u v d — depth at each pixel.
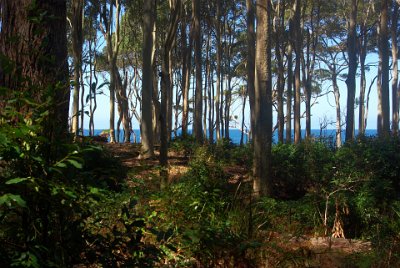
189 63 27.73
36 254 2.27
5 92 2.38
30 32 3.18
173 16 10.05
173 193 4.26
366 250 5.00
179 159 15.43
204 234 3.45
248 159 13.15
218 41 30.27
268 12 11.16
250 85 20.53
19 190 2.28
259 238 4.31
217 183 6.60
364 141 13.23
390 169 11.30
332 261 4.55
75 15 18.92
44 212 2.40
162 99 9.59
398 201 8.45
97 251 2.61
